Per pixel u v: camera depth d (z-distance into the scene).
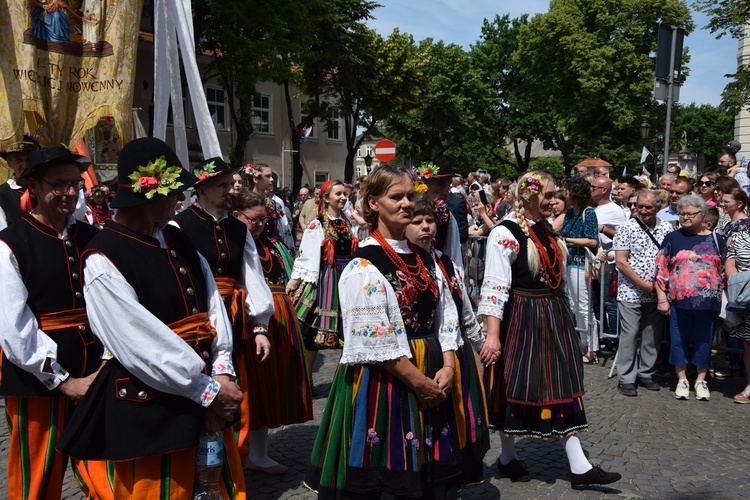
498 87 46.62
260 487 3.89
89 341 2.91
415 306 2.77
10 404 2.85
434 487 2.77
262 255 4.17
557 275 3.73
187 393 2.30
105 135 8.78
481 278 8.68
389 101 27.45
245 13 16.64
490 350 3.62
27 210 3.17
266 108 27.41
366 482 2.69
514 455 4.01
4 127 7.53
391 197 2.78
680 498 3.72
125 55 8.22
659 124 31.73
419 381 2.67
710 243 5.55
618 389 5.93
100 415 2.33
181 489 2.35
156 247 2.43
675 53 8.09
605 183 7.56
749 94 16.92
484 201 10.95
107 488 2.36
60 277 2.85
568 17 32.56
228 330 2.60
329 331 5.17
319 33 24.28
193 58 7.65
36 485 2.82
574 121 33.16
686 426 4.95
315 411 5.32
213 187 3.51
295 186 25.72
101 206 6.46
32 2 7.60
